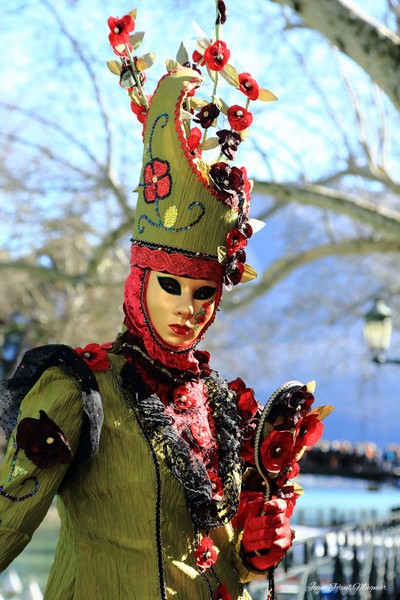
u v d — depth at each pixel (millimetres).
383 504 35594
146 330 3025
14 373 2885
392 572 10289
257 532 3166
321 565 7258
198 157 3033
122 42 3168
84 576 2854
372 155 16234
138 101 3217
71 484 2912
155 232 3025
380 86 8016
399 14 13961
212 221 3012
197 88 3146
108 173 17359
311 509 30781
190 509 2910
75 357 2879
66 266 26188
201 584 2920
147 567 2844
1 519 2740
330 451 47031
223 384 3248
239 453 3262
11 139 18531
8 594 10438
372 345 16016
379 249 16891
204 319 3061
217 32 3221
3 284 29078
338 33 7949
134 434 2896
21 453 2771
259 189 14875
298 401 3277
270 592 3223
